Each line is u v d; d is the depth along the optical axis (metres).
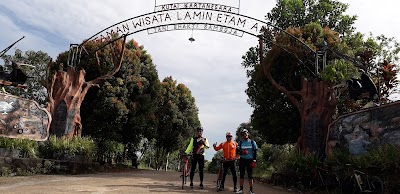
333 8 21.81
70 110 15.43
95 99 19.30
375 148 10.30
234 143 9.63
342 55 15.08
